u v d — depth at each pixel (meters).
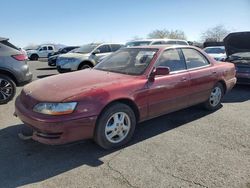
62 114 3.54
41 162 3.68
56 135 3.57
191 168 3.56
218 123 5.29
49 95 3.74
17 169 3.50
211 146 4.23
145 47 5.15
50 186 3.14
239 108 6.40
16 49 6.80
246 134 4.74
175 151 4.04
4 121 5.27
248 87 9.19
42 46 32.94
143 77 4.43
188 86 5.12
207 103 5.89
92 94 3.76
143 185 3.17
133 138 4.51
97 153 3.96
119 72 4.73
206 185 3.18
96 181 3.25
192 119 5.50
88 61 12.20
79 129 3.66
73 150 4.04
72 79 4.31
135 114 4.39
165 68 4.37
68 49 23.47
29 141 4.32
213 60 5.99
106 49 12.99
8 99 6.64
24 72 6.81
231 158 3.85
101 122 3.85
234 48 9.26
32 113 3.70
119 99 4.02
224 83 6.16
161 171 3.47
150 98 4.45
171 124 5.19
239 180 3.30
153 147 4.17
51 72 15.26
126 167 3.56
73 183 3.20
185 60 5.27
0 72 6.49
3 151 3.98
